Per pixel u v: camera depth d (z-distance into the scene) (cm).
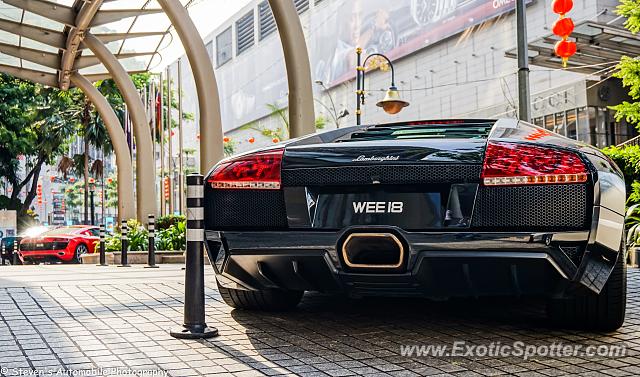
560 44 846
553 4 838
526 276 278
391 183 286
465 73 3484
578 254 269
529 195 273
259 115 6438
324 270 302
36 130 3306
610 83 2569
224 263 320
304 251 297
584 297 318
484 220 277
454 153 284
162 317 397
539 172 271
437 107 3734
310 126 849
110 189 6397
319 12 5106
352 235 288
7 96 3095
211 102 1173
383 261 288
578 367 268
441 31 3641
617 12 1045
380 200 288
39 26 1736
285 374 263
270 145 334
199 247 339
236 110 7075
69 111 3350
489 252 273
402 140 304
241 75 6900
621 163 1002
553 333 332
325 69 5038
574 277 272
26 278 668
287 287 326
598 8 2634
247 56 6719
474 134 328
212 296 476
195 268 339
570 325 335
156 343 321
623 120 2589
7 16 1667
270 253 304
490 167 277
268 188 308
